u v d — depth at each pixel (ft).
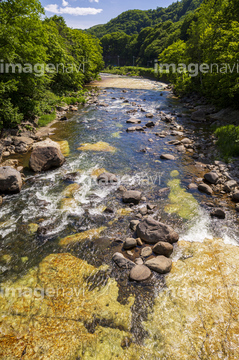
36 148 37.58
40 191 31.89
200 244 22.90
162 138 54.90
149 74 267.18
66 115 73.31
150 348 14.12
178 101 104.73
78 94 105.19
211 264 20.43
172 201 30.30
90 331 15.05
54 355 13.66
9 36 44.27
